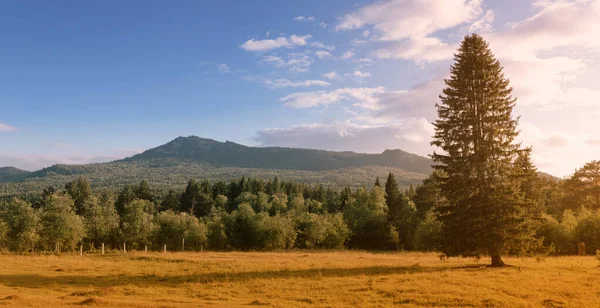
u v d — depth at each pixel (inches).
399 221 3656.5
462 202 1250.0
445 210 1309.1
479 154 1257.4
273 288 901.8
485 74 1283.2
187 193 5565.9
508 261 1486.2
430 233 2765.7
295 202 5108.3
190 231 3257.9
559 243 2277.3
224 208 5300.2
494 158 1248.2
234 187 6186.0
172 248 3314.5
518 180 1259.8
